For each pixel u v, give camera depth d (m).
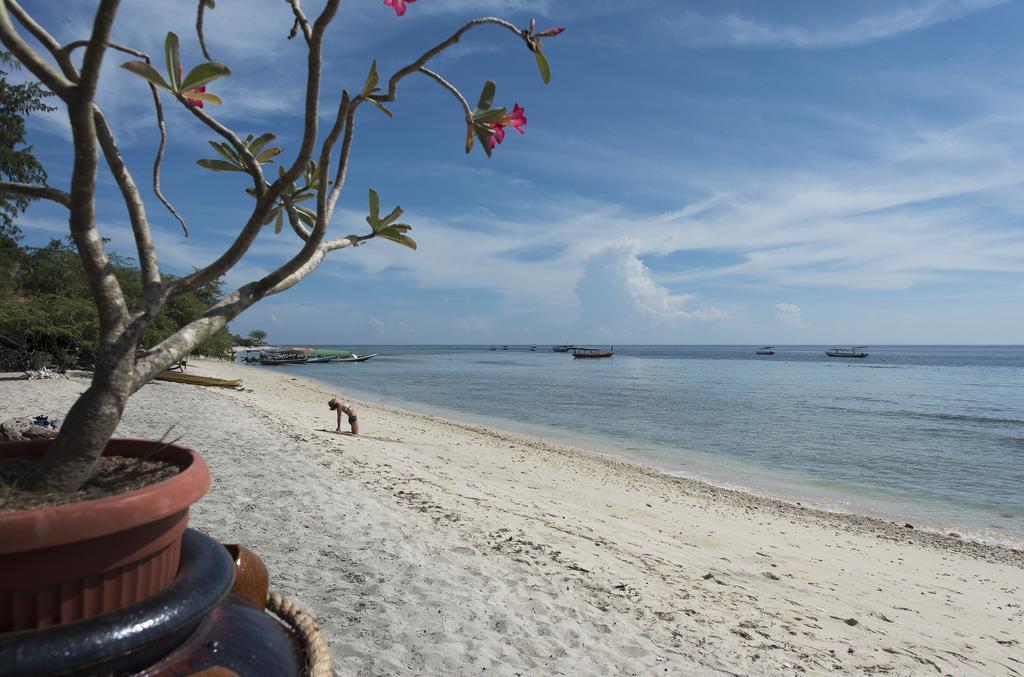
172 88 1.45
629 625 5.24
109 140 1.43
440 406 34.06
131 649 1.11
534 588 5.71
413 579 5.43
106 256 1.33
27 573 1.05
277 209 1.88
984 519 13.69
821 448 22.28
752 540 9.95
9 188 1.25
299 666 1.54
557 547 7.18
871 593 7.92
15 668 1.00
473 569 5.91
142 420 12.27
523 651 4.50
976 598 8.41
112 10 1.11
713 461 19.39
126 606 1.17
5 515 1.01
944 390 53.94
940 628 6.89
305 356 87.81
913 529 12.46
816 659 5.29
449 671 4.06
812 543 10.37
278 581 5.01
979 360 148.38
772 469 18.47
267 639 1.47
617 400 39.16
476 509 8.48
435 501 8.45
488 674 4.10
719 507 12.62
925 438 24.92
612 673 4.40
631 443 22.36
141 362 1.35
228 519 6.33
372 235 1.90
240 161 1.79
